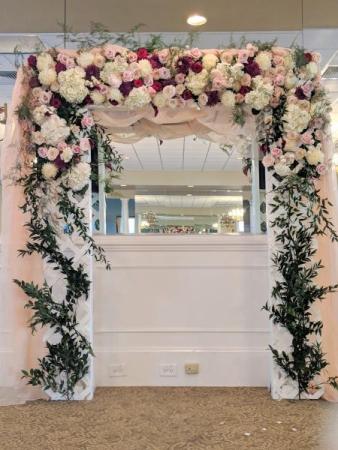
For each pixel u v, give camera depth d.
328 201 3.33
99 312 3.71
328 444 2.61
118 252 3.75
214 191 4.07
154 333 3.72
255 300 3.72
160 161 4.13
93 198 3.85
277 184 3.39
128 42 3.41
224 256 3.75
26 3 3.62
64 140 3.31
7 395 3.33
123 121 3.49
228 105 3.32
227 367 3.69
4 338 3.37
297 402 3.29
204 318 3.73
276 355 3.34
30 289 3.23
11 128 3.30
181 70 3.31
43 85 3.31
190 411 3.13
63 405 3.25
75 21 3.89
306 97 3.32
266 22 3.94
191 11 3.76
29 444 2.64
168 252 3.75
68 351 3.29
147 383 3.68
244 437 2.71
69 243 3.38
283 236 3.35
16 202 3.35
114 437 2.73
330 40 4.30
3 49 4.34
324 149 3.37
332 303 3.37
